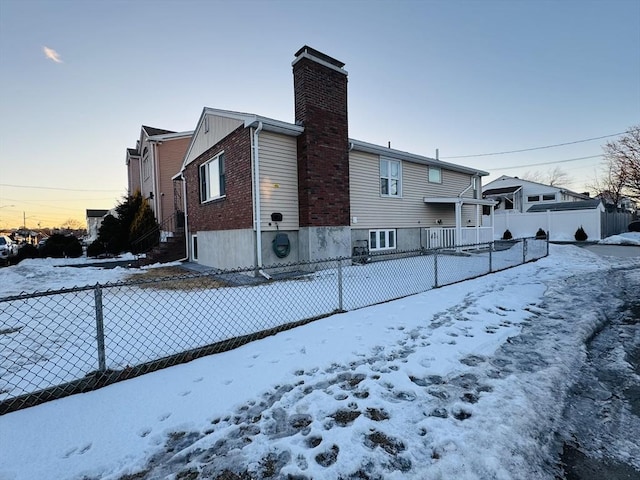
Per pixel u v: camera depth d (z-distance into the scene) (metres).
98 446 2.00
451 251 12.84
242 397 2.57
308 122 8.71
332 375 2.94
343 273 8.39
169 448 1.99
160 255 13.15
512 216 25.98
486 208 27.22
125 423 2.23
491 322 4.39
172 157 18.58
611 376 2.98
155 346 3.65
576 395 2.63
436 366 3.06
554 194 33.97
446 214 14.71
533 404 2.37
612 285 6.95
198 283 7.82
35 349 3.62
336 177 9.38
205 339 3.86
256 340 3.77
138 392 2.63
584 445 2.01
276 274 8.46
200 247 12.23
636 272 8.66
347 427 2.14
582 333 3.95
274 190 8.64
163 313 5.07
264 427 2.19
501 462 1.78
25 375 2.94
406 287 6.74
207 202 11.27
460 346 3.54
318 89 8.96
